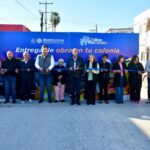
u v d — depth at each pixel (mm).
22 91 13344
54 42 14164
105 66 13273
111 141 7480
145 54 37844
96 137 7832
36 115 10578
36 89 14086
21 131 8391
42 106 12500
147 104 13242
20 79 13766
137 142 7406
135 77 13641
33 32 14125
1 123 9336
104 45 14227
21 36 14125
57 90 13648
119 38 14250
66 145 7129
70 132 8297
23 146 7047
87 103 13047
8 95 13367
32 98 14156
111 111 11438
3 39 14102
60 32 14141
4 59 13844
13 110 11555
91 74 12961
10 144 7203
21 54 14148
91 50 14203
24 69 13344
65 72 13688
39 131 8398
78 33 14180
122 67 13438
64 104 13039
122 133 8250
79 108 12047
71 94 12961
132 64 13688
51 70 13609
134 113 11086
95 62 13031
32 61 13531
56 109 11797
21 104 12992
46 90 14164
